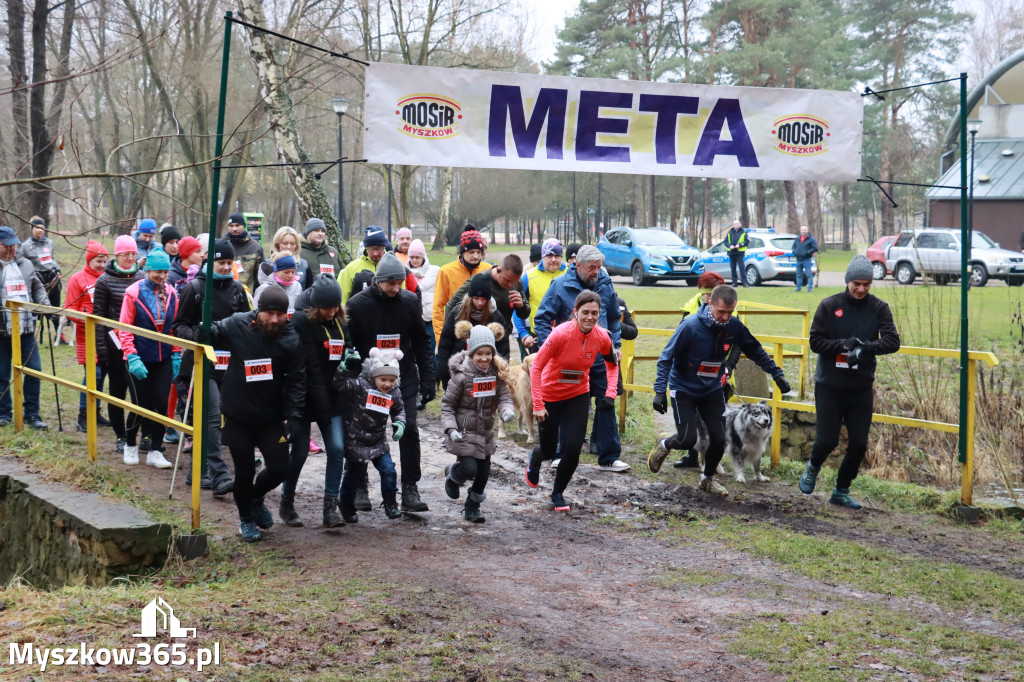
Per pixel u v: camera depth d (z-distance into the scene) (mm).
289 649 4262
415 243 11211
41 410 9922
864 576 5863
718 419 7613
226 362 5977
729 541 6520
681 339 7473
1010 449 9086
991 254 25453
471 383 6500
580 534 6609
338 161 6699
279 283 7930
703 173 7742
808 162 7879
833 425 7555
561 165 7465
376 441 6438
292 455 6242
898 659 4469
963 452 7457
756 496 7867
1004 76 34594
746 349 7484
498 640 4516
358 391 6309
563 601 5184
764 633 4773
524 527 6730
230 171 32219
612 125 7547
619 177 61188
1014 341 14461
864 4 53375
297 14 20578
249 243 9398
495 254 52562
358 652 4270
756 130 7789
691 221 61969
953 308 12734
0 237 8445
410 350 6672
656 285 29000
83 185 7223
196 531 5723
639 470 8625
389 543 6129
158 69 23656
